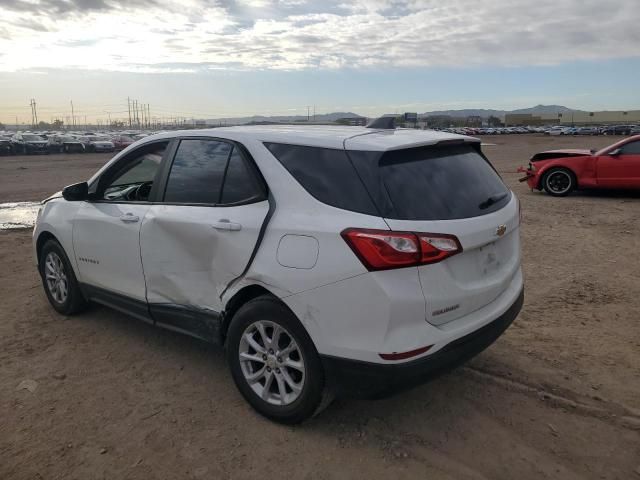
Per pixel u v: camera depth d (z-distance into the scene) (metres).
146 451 3.11
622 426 3.32
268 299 3.25
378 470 2.94
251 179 3.46
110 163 4.56
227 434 3.27
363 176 3.04
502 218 3.43
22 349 4.45
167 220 3.80
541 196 12.77
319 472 2.93
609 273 6.38
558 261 6.94
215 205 3.61
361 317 2.88
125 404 3.61
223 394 3.74
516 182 15.79
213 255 3.52
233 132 3.72
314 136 3.37
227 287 3.47
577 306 5.31
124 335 4.73
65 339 4.64
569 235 8.43
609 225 9.13
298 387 3.23
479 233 3.15
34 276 6.52
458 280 3.09
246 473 2.92
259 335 3.42
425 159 3.30
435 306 2.93
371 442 3.19
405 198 3.00
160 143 4.20
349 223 2.95
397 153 3.17
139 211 4.09
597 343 4.46
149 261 3.98
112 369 4.11
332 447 3.14
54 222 4.94
